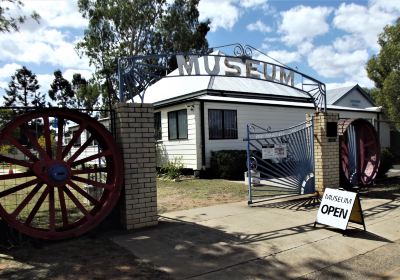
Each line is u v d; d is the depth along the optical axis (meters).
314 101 9.84
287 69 9.03
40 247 5.54
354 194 6.35
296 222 6.92
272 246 5.57
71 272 4.60
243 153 14.80
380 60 18.38
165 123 16.52
